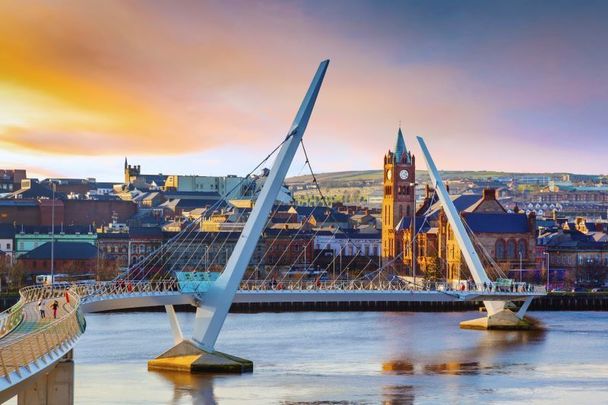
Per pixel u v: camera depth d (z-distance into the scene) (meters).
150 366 162.12
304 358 182.38
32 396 105.50
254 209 163.88
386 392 146.75
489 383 156.12
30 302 143.38
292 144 163.62
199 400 137.00
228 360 161.62
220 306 161.75
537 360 183.38
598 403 140.12
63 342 97.19
